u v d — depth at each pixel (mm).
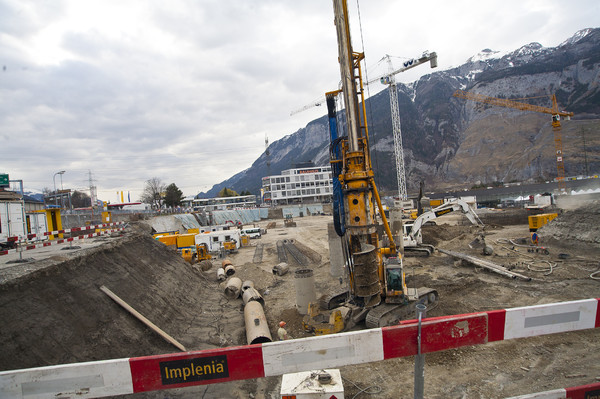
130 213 50781
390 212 21781
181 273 17797
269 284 19688
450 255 21672
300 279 13758
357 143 10977
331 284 19094
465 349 9836
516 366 8812
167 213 67750
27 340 7121
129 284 12133
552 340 9945
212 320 13562
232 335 12055
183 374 3318
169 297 13750
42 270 9172
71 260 10625
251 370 3371
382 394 8078
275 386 8539
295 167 138125
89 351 8070
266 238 46031
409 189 167250
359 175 10602
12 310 7469
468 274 18250
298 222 70625
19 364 6598
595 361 8727
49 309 8289
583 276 16031
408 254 24344
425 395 7906
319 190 124312
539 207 37500
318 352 3402
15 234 19906
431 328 3477
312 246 34719
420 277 18344
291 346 3377
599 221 21531
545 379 8156
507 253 22109
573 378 8055
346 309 11531
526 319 3623
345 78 10758
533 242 24500
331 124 12789
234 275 22188
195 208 121938
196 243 34812
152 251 17594
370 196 11000
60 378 3254
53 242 16672
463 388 8055
